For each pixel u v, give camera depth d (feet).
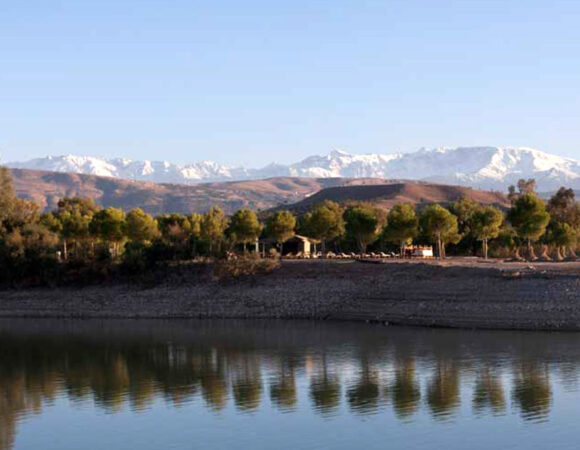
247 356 295.69
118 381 258.78
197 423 204.85
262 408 217.56
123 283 488.44
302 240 607.37
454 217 560.20
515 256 573.74
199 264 483.10
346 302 406.62
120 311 450.30
